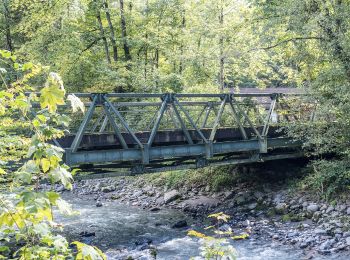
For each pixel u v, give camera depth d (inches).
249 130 587.2
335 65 512.7
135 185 773.9
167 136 495.5
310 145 558.9
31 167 77.4
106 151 422.0
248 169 682.8
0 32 983.6
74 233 483.8
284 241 435.5
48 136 81.8
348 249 396.8
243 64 874.8
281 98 582.2
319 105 531.8
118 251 414.0
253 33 697.6
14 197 78.9
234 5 830.5
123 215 584.1
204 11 908.6
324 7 528.1
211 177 694.5
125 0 867.4
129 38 850.8
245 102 643.5
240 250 413.7
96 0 804.6
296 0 534.9
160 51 936.3
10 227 85.5
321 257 384.2
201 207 603.8
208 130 538.9
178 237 472.1
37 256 82.6
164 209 618.5
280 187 611.2
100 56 878.4
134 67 821.2
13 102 87.3
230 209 577.9
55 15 778.2
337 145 517.0
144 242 449.4
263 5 657.6
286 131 567.5
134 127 685.3
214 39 852.0
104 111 443.2
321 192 538.0
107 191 762.8
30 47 789.9
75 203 673.0
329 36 517.7
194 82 882.1
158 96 461.1
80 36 826.8
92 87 791.1
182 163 533.0
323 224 467.2
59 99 77.3
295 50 613.9
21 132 265.1
